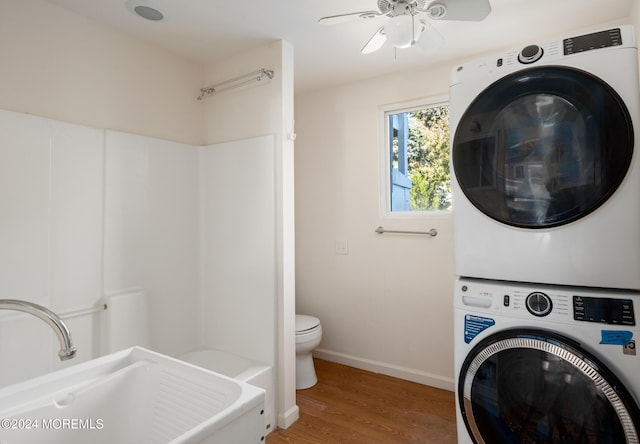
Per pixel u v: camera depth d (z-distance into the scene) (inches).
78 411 41.8
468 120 57.1
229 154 95.3
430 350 104.0
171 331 92.0
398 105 109.1
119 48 83.4
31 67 68.6
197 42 89.0
